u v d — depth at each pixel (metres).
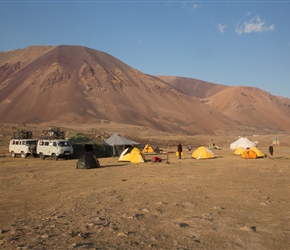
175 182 15.60
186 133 170.38
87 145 37.38
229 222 8.21
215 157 35.44
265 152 51.62
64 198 11.84
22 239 6.88
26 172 21.44
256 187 13.90
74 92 176.75
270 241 6.76
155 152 45.53
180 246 6.40
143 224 8.05
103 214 9.16
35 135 54.75
